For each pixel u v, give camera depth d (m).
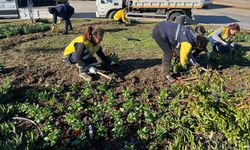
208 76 3.05
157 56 3.92
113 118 2.46
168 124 2.35
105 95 2.80
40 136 2.21
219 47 3.92
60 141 2.15
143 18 8.55
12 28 5.51
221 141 2.24
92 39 2.97
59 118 2.46
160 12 8.51
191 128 2.37
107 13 8.38
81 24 6.77
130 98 2.75
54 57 3.88
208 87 2.93
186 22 8.59
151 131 2.33
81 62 3.04
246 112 2.38
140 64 3.59
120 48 4.33
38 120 2.38
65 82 3.06
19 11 10.45
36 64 3.57
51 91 2.84
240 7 12.76
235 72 3.40
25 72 3.29
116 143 2.21
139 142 2.22
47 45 4.59
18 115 2.50
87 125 2.33
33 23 6.70
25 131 2.29
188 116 2.44
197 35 2.94
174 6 8.40
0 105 2.49
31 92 2.79
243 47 4.59
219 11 11.59
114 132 2.28
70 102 2.70
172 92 2.88
